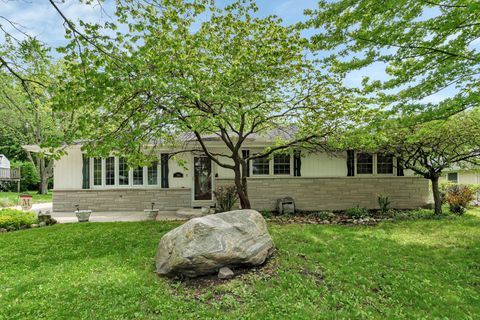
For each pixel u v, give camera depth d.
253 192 11.62
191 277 4.49
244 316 3.40
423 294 3.92
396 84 5.96
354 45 5.64
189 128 6.53
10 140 28.88
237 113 5.75
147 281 4.44
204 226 4.68
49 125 19.22
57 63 7.34
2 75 5.54
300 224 8.45
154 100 5.34
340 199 11.86
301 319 3.30
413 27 5.01
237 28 6.84
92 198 12.00
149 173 12.23
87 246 6.34
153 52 5.36
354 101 7.65
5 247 6.30
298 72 7.14
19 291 4.12
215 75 6.08
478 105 5.15
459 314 3.44
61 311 3.57
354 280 4.33
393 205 11.98
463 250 5.77
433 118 5.58
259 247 4.95
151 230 7.67
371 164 12.06
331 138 8.35
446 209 11.00
